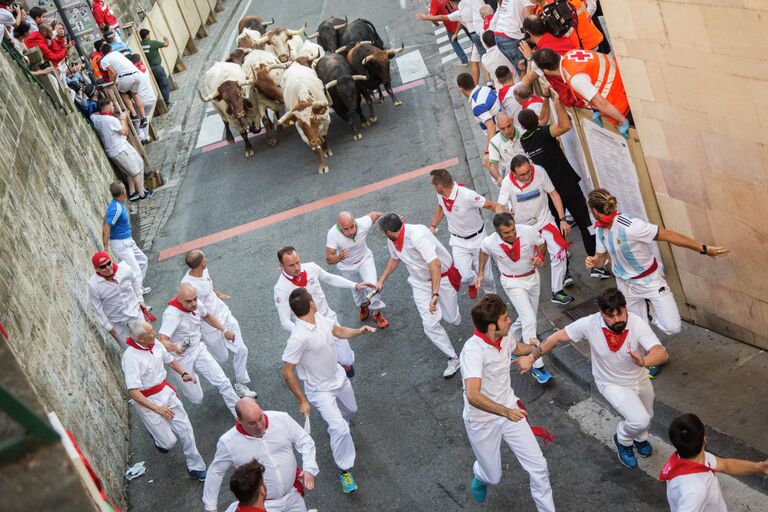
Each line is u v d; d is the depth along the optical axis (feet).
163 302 44.37
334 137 58.03
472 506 25.90
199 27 94.27
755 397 25.25
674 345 28.89
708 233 26.73
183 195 56.18
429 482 27.37
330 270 42.29
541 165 32.45
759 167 23.43
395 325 36.09
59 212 41.11
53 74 50.70
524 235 28.55
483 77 59.31
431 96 59.41
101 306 35.55
